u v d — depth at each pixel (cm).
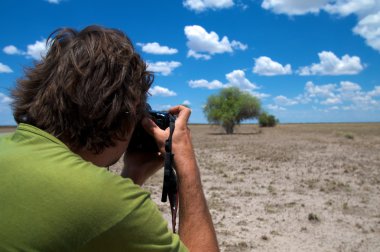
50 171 113
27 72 134
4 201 110
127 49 135
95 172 117
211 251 136
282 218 707
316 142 2927
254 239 591
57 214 108
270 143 2892
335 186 1030
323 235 612
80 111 125
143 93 143
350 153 1973
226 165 1531
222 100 5316
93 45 129
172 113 171
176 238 127
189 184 143
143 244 115
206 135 4659
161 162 175
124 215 112
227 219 699
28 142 123
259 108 5300
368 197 888
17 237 106
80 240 108
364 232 627
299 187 1021
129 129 139
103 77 126
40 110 128
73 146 132
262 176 1221
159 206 777
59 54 130
